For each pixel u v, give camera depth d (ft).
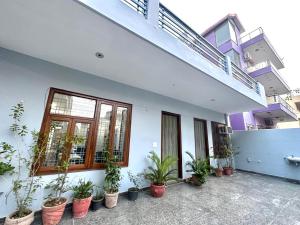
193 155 17.49
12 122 7.95
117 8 6.41
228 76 13.33
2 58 8.16
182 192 12.44
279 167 18.22
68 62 9.62
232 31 26.61
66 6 5.56
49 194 8.32
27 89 8.59
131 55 8.75
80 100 10.54
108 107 11.78
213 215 8.71
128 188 11.66
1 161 7.36
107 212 8.71
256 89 18.43
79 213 8.04
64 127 9.63
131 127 12.73
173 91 14.52
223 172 19.51
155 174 11.95
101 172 10.48
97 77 11.37
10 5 5.57
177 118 17.26
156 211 9.02
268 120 36.86
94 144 10.55
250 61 29.78
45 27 6.69
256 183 15.62
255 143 20.86
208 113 21.11
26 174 7.97
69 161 9.28
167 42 8.37
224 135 22.79
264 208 9.73
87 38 7.36
